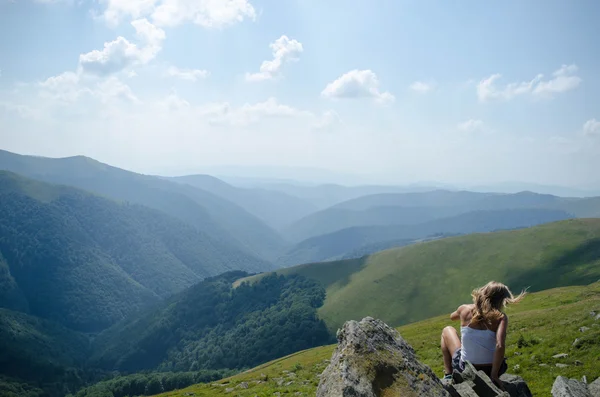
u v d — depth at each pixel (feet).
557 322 123.95
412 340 199.00
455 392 30.12
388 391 27.71
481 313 33.09
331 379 28.96
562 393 41.27
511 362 89.92
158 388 591.78
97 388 612.29
